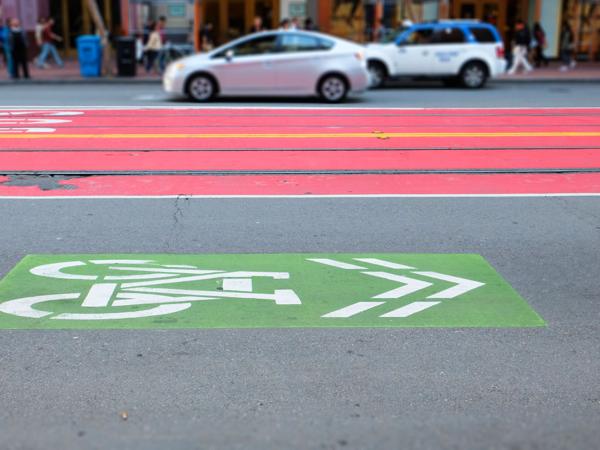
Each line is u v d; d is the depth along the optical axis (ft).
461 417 12.30
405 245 21.65
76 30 97.25
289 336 15.30
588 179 30.78
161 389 13.15
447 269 19.60
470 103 56.54
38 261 19.88
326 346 14.85
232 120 46.32
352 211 25.43
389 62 69.36
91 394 12.96
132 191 28.12
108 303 16.93
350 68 56.54
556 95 63.46
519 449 11.39
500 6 97.81
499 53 69.97
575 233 23.12
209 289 17.87
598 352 14.78
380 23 92.79
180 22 90.38
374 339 15.20
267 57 56.49
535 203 26.84
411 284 18.39
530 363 14.26
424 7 93.40
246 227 23.36
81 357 14.32
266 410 12.47
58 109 51.31
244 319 16.11
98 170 31.63
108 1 95.04
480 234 22.89
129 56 76.84
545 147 37.55
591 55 98.43
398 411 12.48
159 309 16.60
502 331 15.71
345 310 16.67
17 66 73.72
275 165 32.94
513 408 12.62
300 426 11.97
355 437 11.67
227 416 12.26
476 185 29.53
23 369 13.84
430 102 57.31
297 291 17.80
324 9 92.84
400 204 26.48
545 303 17.31
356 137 40.11
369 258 20.42
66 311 16.47
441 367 14.05
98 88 69.26
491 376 13.73
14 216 24.52
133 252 20.74
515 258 20.61
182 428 11.88
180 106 53.62
